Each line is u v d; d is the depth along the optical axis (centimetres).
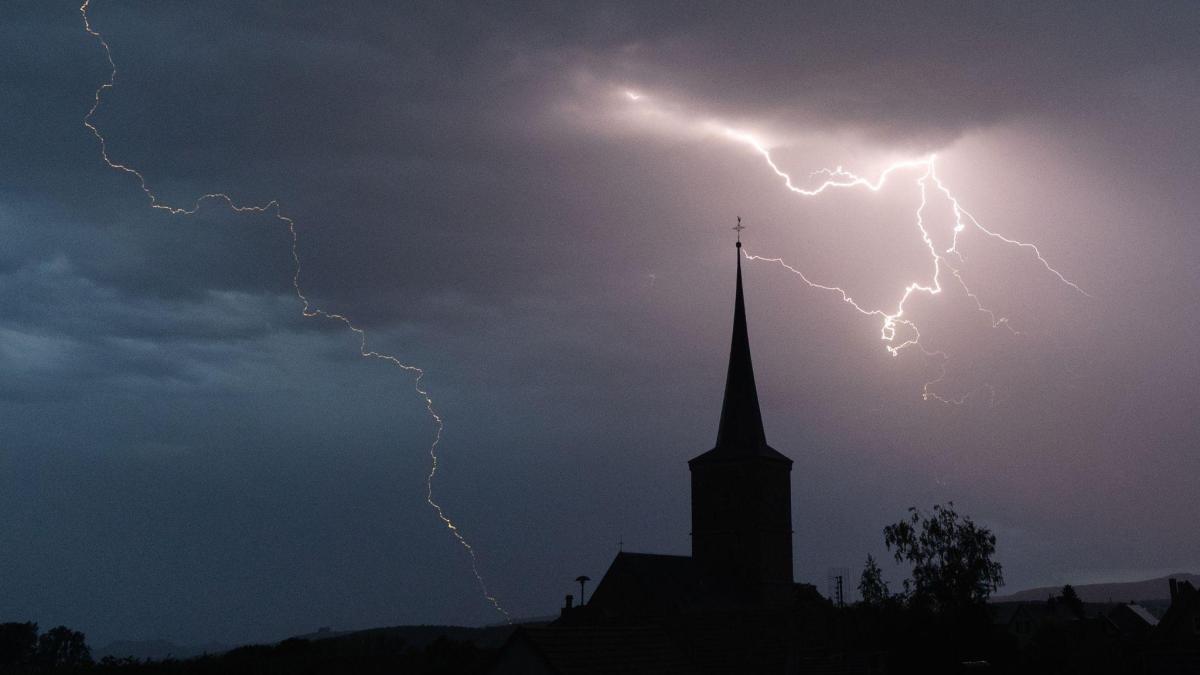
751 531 9856
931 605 6250
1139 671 7244
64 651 10238
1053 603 11681
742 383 10456
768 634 5372
